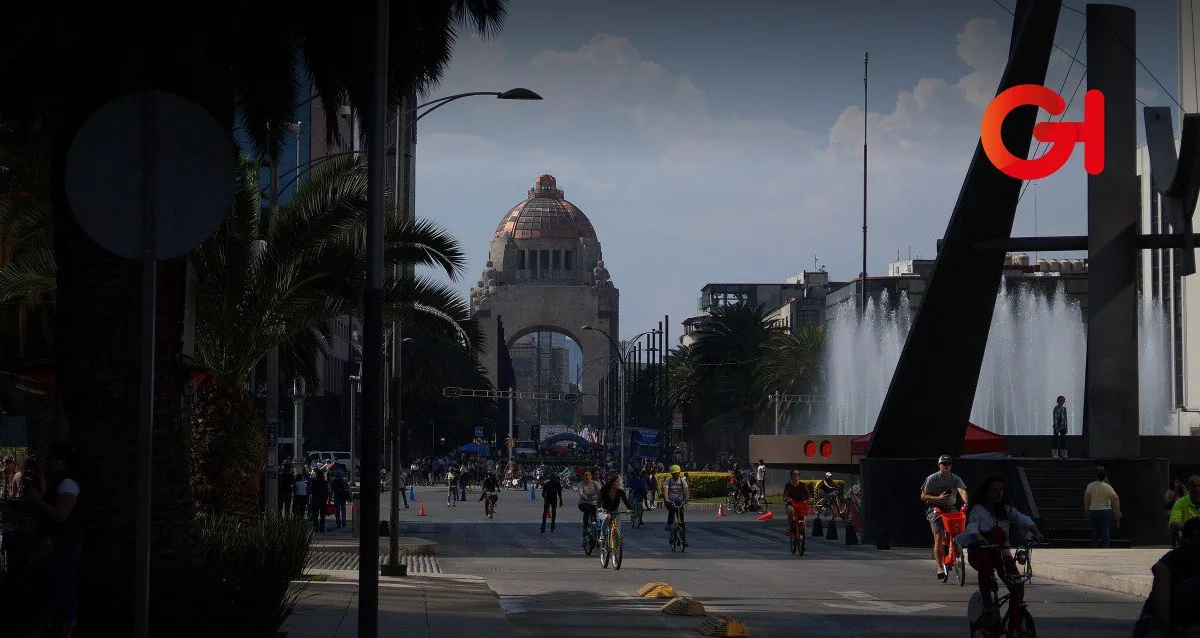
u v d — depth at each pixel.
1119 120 36.44
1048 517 35.88
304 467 50.38
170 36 15.04
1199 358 87.44
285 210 29.81
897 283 143.25
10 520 16.81
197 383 25.52
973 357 38.53
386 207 31.41
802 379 103.94
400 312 30.62
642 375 168.88
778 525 56.56
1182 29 76.62
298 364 48.88
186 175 7.57
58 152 14.70
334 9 20.55
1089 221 36.59
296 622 16.67
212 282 28.89
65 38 14.69
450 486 77.75
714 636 17.06
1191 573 10.03
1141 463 35.94
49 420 37.19
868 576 28.61
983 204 37.66
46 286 33.44
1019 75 36.44
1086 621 19.23
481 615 18.36
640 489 55.03
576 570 30.41
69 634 12.39
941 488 26.75
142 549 7.23
